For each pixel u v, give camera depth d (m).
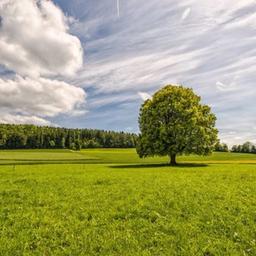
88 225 13.68
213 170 44.47
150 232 12.62
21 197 20.20
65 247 10.95
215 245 11.15
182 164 64.75
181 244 11.20
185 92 66.44
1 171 41.81
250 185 25.59
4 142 182.12
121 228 13.22
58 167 53.56
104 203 17.92
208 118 66.50
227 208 16.67
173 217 14.84
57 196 20.33
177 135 61.50
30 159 99.31
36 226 13.45
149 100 68.31
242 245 11.10
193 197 19.55
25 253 10.23
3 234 12.21
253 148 179.62
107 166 58.19
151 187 24.16
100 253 10.41
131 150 179.25
